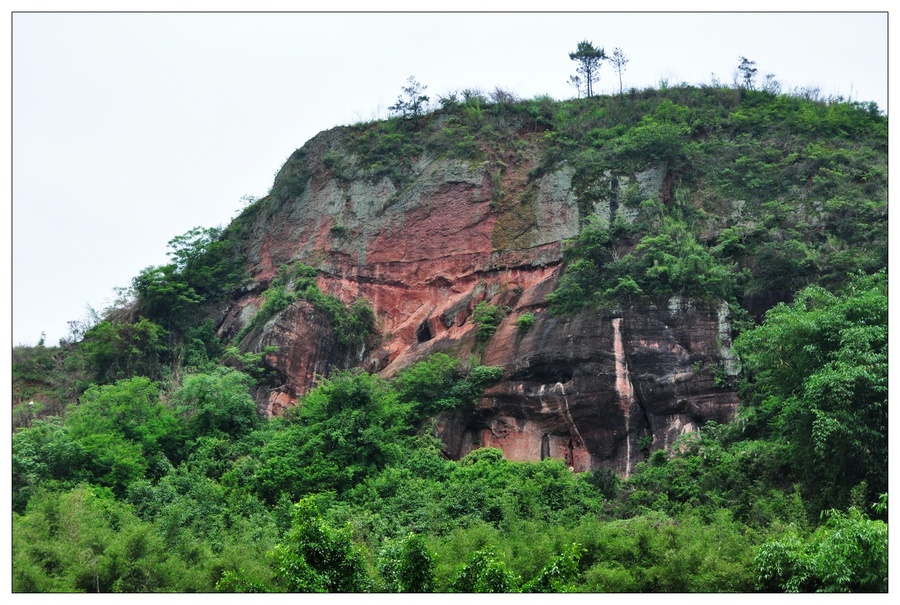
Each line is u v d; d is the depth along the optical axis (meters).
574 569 26.69
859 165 50.16
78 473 36.56
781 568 25.56
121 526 31.75
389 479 36.97
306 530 26.02
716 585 26.28
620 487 37.91
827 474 31.64
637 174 50.50
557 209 50.69
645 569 27.61
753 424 38.09
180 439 41.75
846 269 43.88
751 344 36.72
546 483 36.34
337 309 51.19
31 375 51.12
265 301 51.84
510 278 49.59
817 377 31.47
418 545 26.17
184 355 51.56
